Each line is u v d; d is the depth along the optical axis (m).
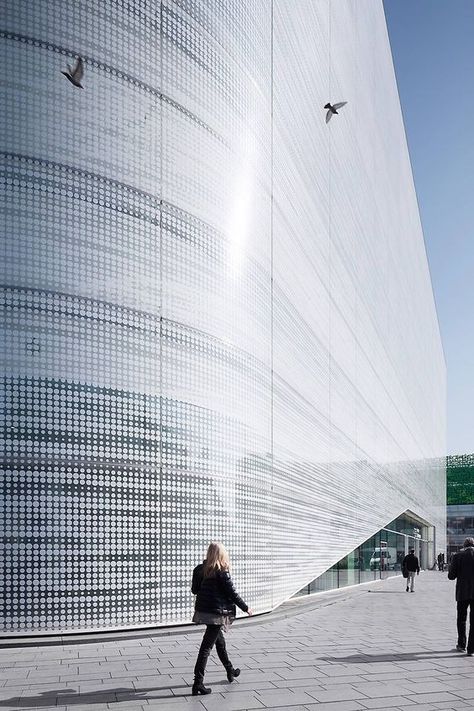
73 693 6.41
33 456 9.50
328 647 9.47
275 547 14.95
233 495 12.23
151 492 10.51
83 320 10.08
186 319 11.46
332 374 22.50
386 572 35.88
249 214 13.81
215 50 12.80
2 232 9.67
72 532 9.62
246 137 13.91
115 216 10.57
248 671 7.58
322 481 20.55
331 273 22.61
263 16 15.30
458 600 9.33
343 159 24.98
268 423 14.47
